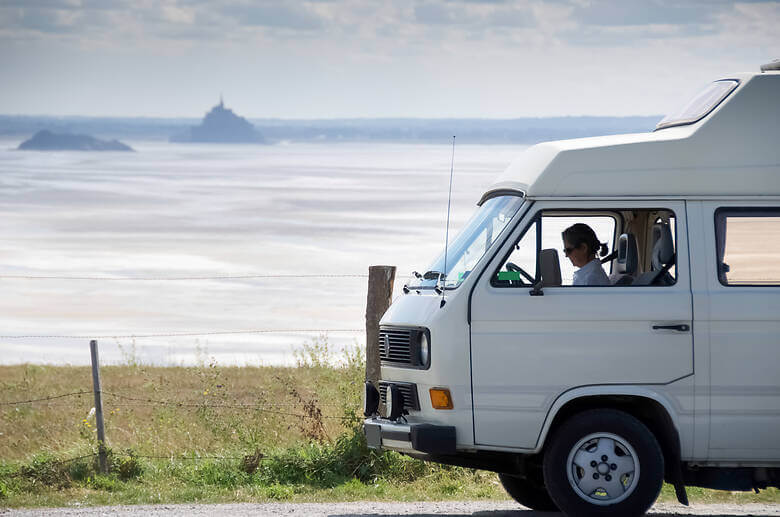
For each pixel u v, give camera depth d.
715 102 31.84
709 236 30.84
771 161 31.14
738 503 40.00
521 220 31.08
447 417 30.45
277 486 39.56
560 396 30.27
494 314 30.39
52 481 39.75
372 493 39.44
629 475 30.27
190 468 42.41
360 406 46.06
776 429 30.47
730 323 30.45
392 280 43.78
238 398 61.88
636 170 31.11
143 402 61.75
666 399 30.33
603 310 30.27
